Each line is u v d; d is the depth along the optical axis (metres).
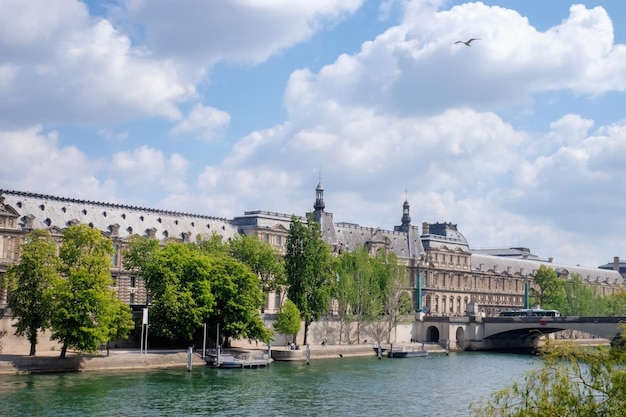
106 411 77.50
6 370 100.75
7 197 142.75
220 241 158.62
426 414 82.25
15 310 109.12
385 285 188.38
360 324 183.00
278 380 107.88
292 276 154.25
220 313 131.38
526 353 186.38
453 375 122.31
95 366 110.00
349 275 172.75
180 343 136.38
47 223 146.12
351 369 128.38
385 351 167.75
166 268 126.19
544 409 37.91
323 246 157.00
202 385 99.12
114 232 156.88
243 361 123.50
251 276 135.62
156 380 101.94
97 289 107.44
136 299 158.50
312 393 95.69
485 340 197.62
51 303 106.69
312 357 150.75
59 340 115.62
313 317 156.62
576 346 39.81
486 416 43.22
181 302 124.62
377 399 92.38
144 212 168.00
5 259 137.12
